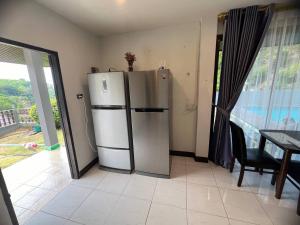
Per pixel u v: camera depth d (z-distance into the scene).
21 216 1.62
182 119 2.72
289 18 1.91
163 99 2.00
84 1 1.64
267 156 1.91
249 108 2.28
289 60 1.99
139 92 2.06
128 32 2.65
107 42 2.80
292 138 1.78
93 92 2.22
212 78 2.28
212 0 1.73
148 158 2.24
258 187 1.96
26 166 2.67
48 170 2.53
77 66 2.26
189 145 2.79
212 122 2.55
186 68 2.53
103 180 2.22
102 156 2.46
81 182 2.18
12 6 1.38
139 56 2.70
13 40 1.40
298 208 1.55
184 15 2.08
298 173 1.61
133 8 1.83
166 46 2.54
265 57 2.07
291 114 2.10
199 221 1.50
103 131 2.33
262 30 1.94
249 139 2.35
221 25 2.23
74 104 2.20
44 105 3.22
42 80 3.17
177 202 1.75
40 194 1.95
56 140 3.50
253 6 1.88
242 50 2.04
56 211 1.67
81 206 1.74
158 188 2.01
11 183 2.19
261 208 1.63
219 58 2.34
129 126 2.28
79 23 2.19
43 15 1.69
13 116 5.50
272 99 2.13
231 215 1.56
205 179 2.15
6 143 3.97
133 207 1.70
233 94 2.20
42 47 1.69
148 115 2.10
